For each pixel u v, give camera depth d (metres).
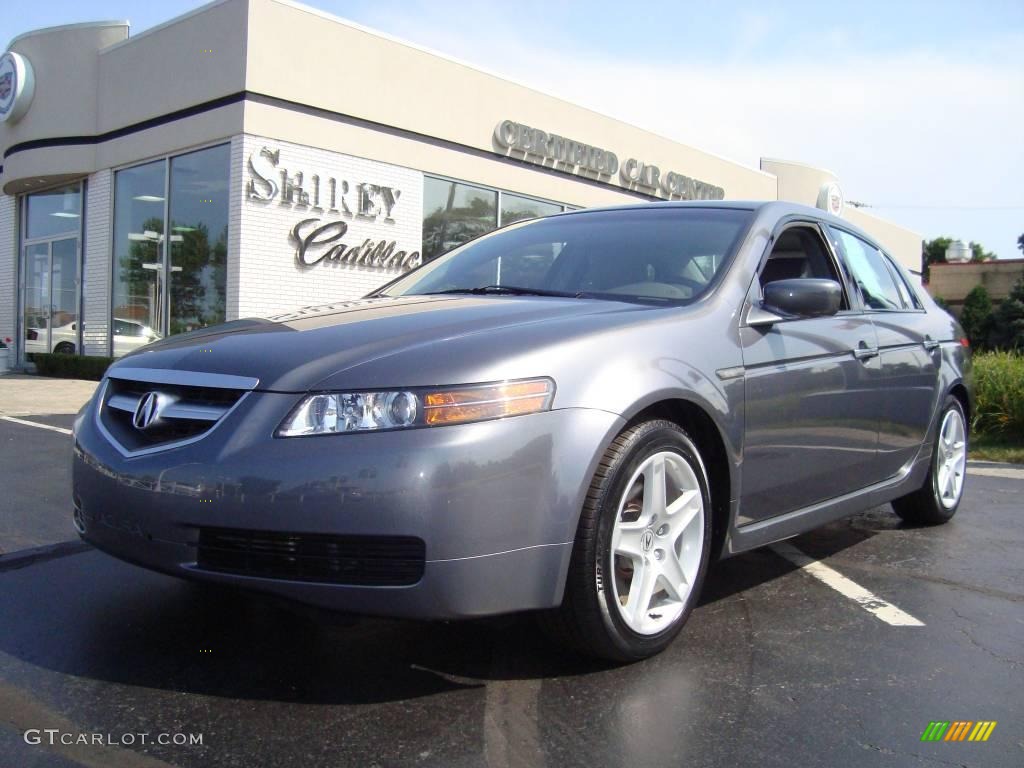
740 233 3.54
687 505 2.92
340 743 2.24
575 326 2.75
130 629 3.00
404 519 2.30
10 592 3.36
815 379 3.45
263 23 11.73
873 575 3.92
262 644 2.89
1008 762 2.25
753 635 3.11
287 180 12.12
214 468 2.41
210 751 2.19
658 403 2.83
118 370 2.99
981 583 3.83
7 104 14.96
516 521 2.41
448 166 14.27
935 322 4.77
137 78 13.38
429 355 2.50
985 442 9.16
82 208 14.79
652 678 2.70
